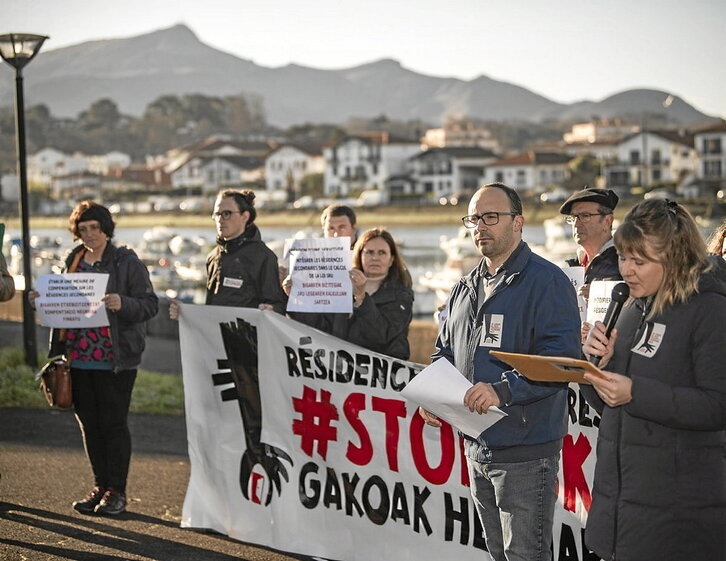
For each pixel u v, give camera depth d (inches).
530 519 175.0
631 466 149.2
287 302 264.1
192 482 262.8
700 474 146.3
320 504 238.1
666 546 147.1
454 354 185.6
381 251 243.8
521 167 5969.5
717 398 142.5
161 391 457.7
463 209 4362.7
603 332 152.5
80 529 259.4
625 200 4564.5
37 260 1749.5
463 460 214.1
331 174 6397.6
